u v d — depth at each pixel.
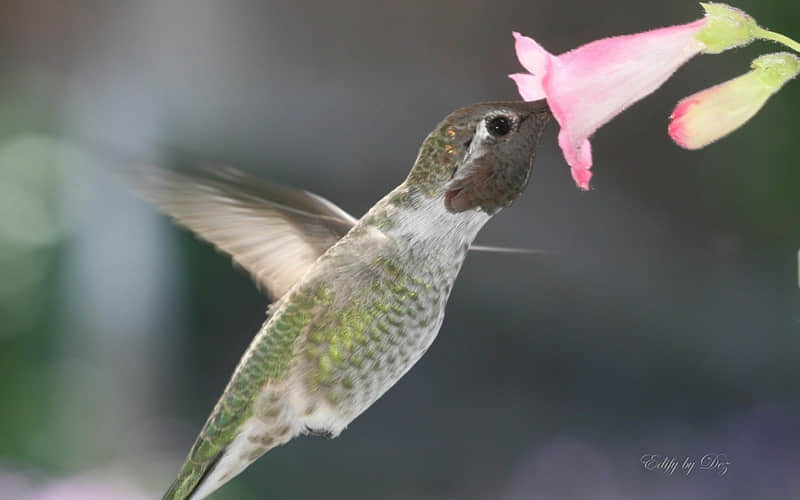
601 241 2.42
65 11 2.70
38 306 2.05
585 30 2.68
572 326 2.30
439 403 2.14
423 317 1.09
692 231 2.35
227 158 2.57
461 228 1.09
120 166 1.11
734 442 1.67
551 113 1.09
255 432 1.10
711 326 2.17
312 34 2.74
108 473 1.57
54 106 2.55
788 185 2.14
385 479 1.85
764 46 1.94
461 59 2.76
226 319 2.31
